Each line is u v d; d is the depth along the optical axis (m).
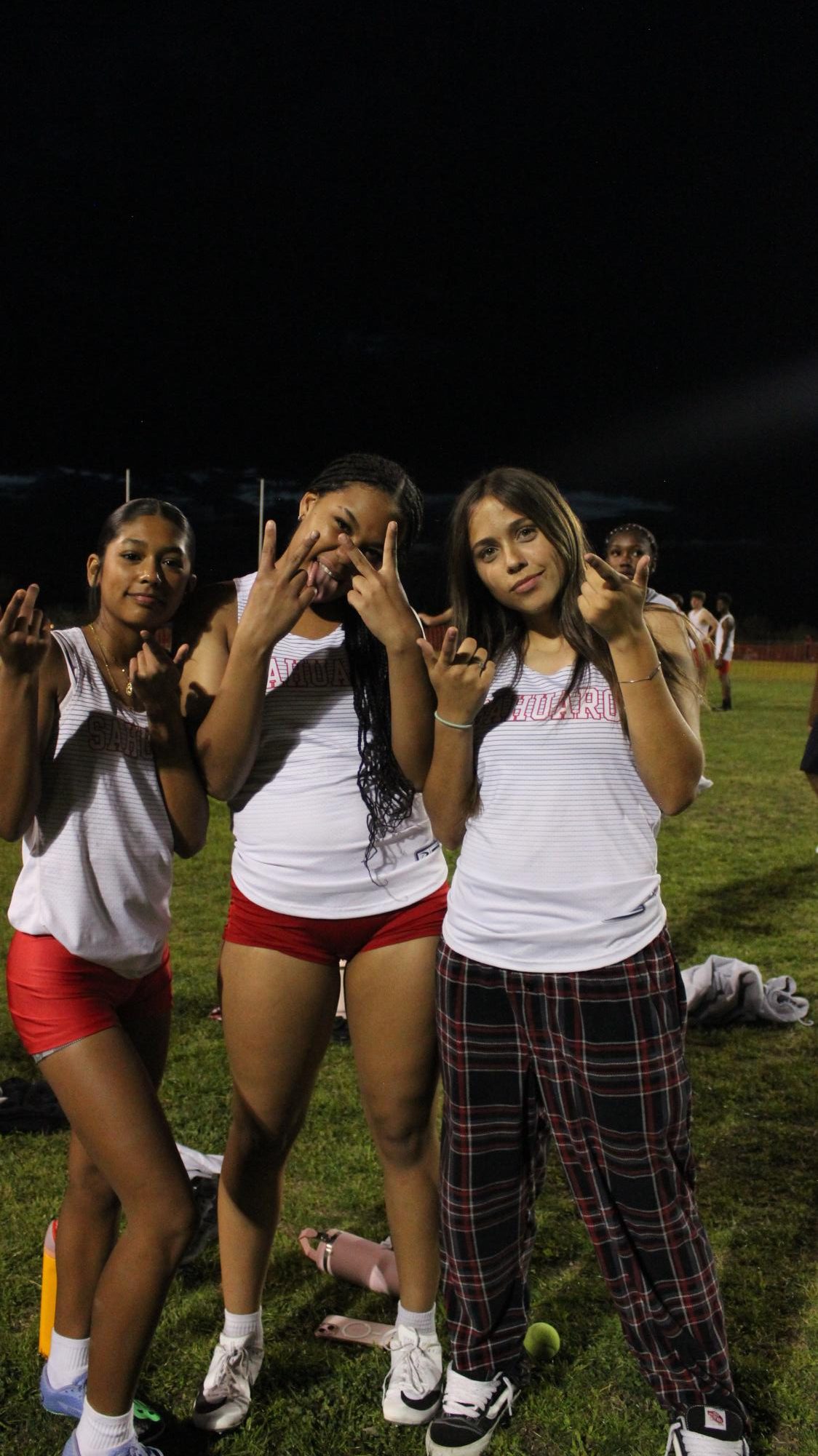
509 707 2.21
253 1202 2.41
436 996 2.31
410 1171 2.46
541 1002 2.15
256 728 2.22
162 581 2.20
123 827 2.20
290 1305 2.79
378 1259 2.83
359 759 2.33
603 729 2.13
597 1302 2.78
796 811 9.66
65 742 2.15
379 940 2.38
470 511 2.20
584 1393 2.45
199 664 2.36
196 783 2.29
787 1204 3.21
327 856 2.31
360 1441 2.33
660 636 2.26
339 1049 4.35
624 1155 2.14
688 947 5.69
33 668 2.00
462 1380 2.31
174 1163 2.08
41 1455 2.26
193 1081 4.05
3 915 6.25
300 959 2.34
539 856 2.14
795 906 6.47
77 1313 2.36
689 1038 4.48
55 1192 3.24
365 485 2.24
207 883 7.07
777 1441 2.28
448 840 2.31
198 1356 2.58
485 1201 2.26
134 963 2.24
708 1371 2.18
